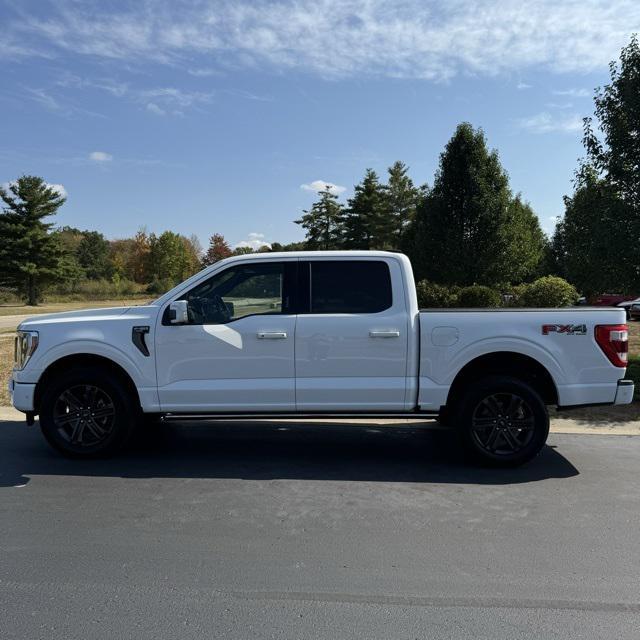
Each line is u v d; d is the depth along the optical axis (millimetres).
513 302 19516
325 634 2818
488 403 5445
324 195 60969
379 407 5438
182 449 6141
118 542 3859
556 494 4836
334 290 5508
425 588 3271
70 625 2887
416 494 4828
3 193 44062
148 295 63312
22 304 47094
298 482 5109
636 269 9539
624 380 5398
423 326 5363
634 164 9484
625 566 3559
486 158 23391
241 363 5441
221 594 3191
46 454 5891
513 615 2998
